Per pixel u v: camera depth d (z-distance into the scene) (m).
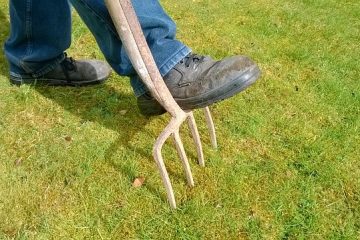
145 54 1.54
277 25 3.17
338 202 1.93
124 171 2.03
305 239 1.79
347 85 2.60
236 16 3.25
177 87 1.74
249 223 1.83
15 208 1.86
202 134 2.22
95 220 1.83
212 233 1.79
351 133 2.26
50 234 1.77
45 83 2.50
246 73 1.66
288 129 2.28
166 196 1.92
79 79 2.47
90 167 2.03
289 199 1.93
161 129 2.26
